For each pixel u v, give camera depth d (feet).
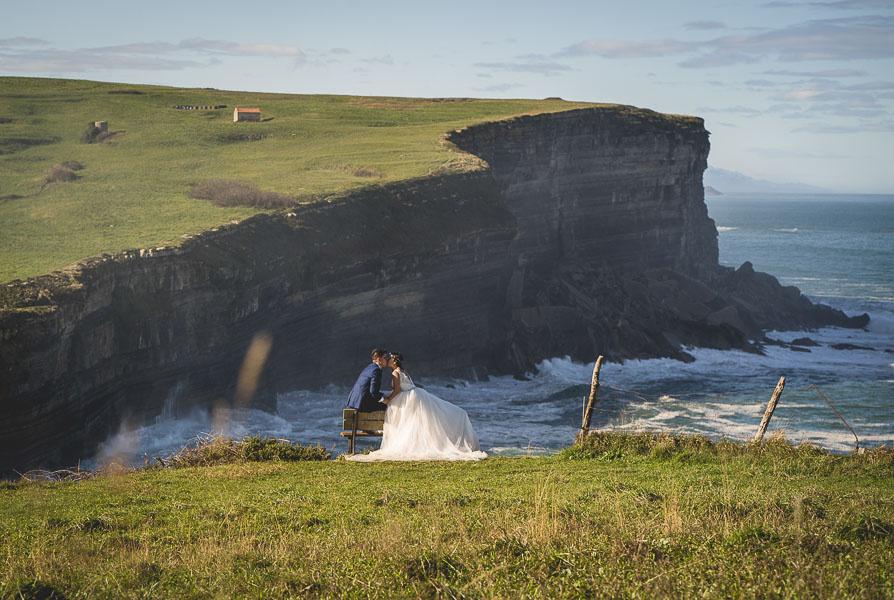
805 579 25.89
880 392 211.00
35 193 221.66
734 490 46.26
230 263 164.76
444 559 29.96
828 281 478.59
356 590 27.63
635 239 345.31
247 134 329.11
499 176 290.97
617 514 37.45
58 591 28.40
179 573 30.71
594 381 65.21
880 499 45.01
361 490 47.37
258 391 172.65
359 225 207.82
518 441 158.10
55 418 123.65
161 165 267.39
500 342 237.45
